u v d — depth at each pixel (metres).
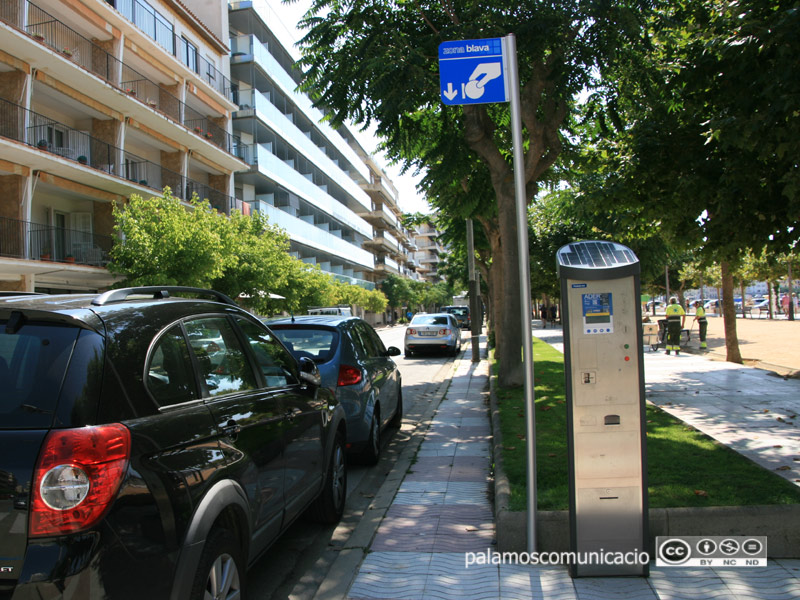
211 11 33.59
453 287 50.09
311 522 5.09
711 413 8.16
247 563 3.00
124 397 2.38
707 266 9.41
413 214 21.62
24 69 19.31
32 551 2.00
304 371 4.61
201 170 31.66
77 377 2.25
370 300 60.50
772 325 34.78
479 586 3.64
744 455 5.87
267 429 3.52
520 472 5.20
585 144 11.59
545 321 44.41
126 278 19.34
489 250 21.92
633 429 3.63
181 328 3.05
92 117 23.69
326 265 53.03
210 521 2.57
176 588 2.34
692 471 5.04
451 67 4.00
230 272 23.41
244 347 3.75
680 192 8.42
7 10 18.77
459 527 4.66
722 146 6.99
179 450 2.55
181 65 27.62
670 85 8.69
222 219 22.25
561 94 9.20
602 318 3.63
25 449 2.08
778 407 8.49
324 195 49.09
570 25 9.00
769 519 3.89
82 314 2.47
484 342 32.16
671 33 9.38
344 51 9.62
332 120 10.14
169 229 19.08
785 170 7.62
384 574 3.89
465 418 9.52
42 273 20.67
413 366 19.56
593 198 9.49
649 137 8.66
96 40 23.53
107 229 23.95
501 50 4.00
